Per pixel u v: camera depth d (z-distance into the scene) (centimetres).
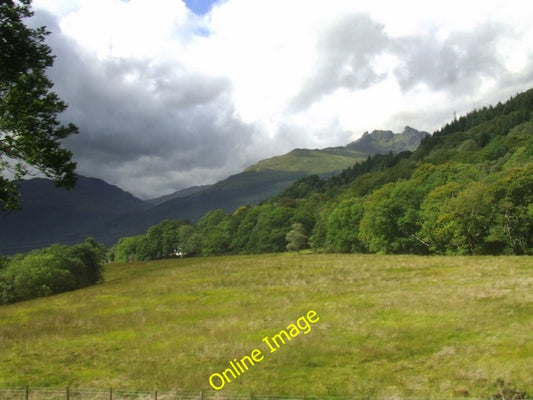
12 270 7119
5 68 1302
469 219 6825
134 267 11056
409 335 2289
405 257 6712
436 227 7538
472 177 9219
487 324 2350
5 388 1905
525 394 1459
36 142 1315
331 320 2738
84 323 3356
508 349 1950
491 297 2942
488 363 1789
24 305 5141
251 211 16762
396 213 8494
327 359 2052
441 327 2364
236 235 16350
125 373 2047
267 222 14400
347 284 4228
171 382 1872
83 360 2316
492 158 13562
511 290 3125
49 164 1350
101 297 4956
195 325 2947
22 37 1323
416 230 8275
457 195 7681
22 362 2323
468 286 3481
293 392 1675
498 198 6756
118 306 4131
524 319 2400
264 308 3353
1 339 2967
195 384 1834
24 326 3453
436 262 5503
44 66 1402
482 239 7056
